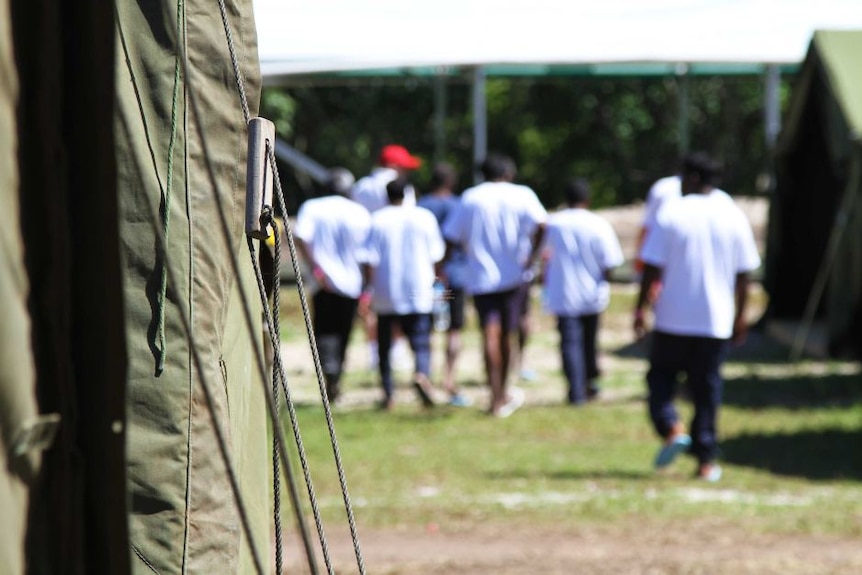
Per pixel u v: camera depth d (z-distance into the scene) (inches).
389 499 829.8
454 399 1218.6
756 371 1396.4
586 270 1197.7
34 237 235.5
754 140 3358.8
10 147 231.0
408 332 1186.6
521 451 999.0
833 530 749.9
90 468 238.4
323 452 984.3
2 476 229.0
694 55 1840.6
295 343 1542.8
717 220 860.0
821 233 1544.0
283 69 1736.0
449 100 3238.2
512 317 1159.0
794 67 2036.2
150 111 303.3
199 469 305.7
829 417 1139.9
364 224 1176.8
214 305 311.9
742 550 704.4
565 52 1827.0
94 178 237.0
